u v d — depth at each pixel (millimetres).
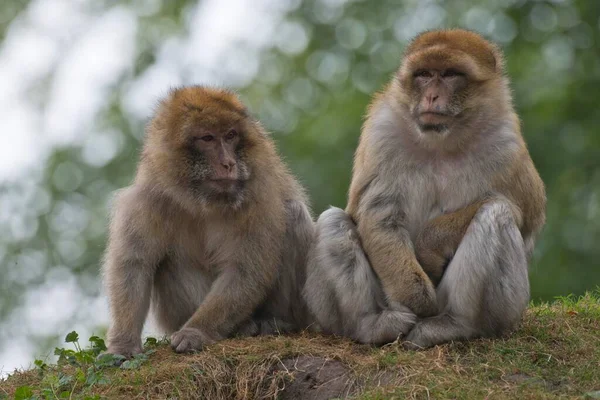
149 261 13203
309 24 30922
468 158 12617
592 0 29188
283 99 30391
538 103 28047
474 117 12500
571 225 26094
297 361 12273
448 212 12688
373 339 12484
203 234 13367
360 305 12602
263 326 13531
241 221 13070
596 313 13750
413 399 11055
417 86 12555
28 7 30891
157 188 13055
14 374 12953
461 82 12477
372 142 12820
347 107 28375
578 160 26969
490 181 12547
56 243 27703
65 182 28422
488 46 12891
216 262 13422
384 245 12484
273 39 31156
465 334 12234
